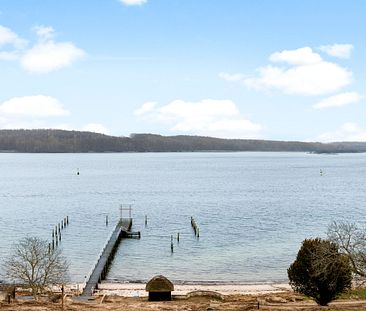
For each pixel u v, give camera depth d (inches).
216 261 3289.9
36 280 2316.7
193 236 4138.8
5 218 5068.9
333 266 1851.6
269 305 2132.1
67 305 2076.8
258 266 3157.0
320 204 6171.3
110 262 3272.6
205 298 2335.1
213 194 7332.7
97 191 7810.0
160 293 2297.0
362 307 1947.6
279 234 4180.6
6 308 1964.8
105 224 4726.9
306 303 2196.1
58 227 4362.7
